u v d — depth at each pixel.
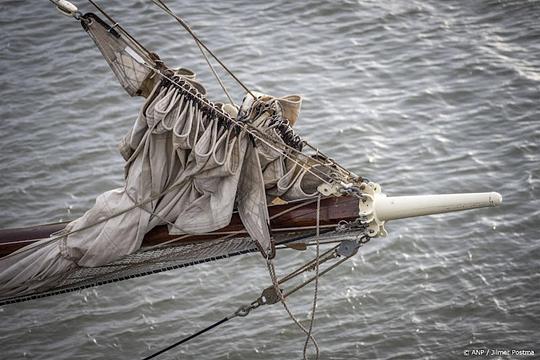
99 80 88.56
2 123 83.19
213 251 30.11
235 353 61.47
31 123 83.12
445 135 80.06
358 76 88.69
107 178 76.50
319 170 29.53
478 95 85.69
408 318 63.31
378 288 65.50
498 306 63.97
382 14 98.38
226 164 28.53
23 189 75.50
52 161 78.44
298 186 29.31
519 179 74.69
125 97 86.19
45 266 29.42
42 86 88.06
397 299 64.69
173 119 28.61
